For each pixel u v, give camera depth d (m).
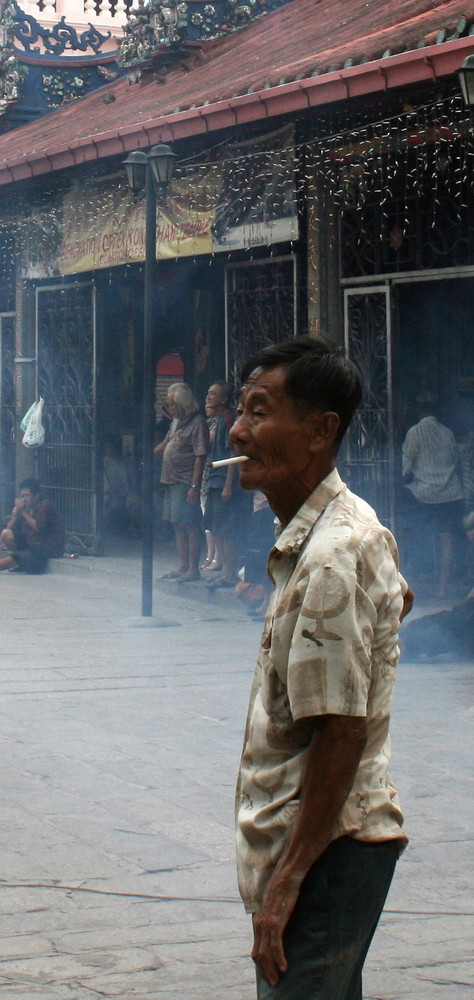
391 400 11.36
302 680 2.49
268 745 2.62
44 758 6.84
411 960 4.34
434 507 11.24
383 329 11.44
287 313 12.47
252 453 2.67
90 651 10.01
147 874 5.12
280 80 10.98
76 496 16.16
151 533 11.52
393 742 7.09
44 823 5.75
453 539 11.28
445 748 6.96
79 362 16.11
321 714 2.47
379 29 11.73
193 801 6.07
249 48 14.91
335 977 2.52
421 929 4.61
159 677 8.97
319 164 11.46
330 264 11.65
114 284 16.17
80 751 6.98
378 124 10.38
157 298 16.73
